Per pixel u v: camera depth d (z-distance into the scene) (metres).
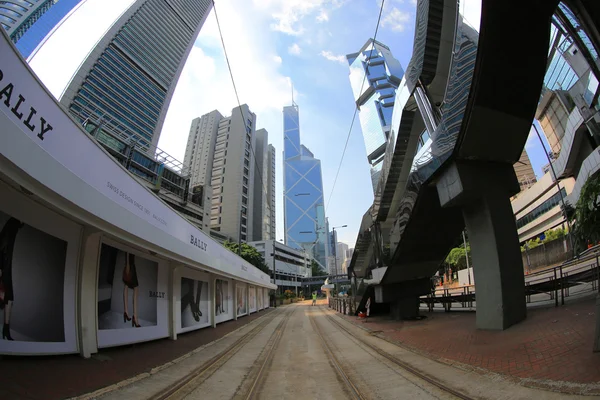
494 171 10.30
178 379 6.55
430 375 6.22
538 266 32.34
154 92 97.56
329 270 141.00
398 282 17.14
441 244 15.05
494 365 6.19
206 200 69.25
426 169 11.41
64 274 6.95
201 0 126.69
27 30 74.88
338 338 13.17
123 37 89.81
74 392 4.87
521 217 57.94
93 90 77.75
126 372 6.53
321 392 5.79
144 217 10.32
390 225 17.84
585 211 7.51
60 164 5.52
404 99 15.34
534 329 7.93
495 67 8.41
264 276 39.31
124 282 9.45
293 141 172.88
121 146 46.84
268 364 8.44
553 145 43.69
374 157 118.06
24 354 5.82
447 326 11.81
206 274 16.89
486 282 9.62
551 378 4.93
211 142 109.25
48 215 6.55
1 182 5.47
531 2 7.64
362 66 126.25
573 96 27.28
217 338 13.55
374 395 5.40
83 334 7.16
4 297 5.57
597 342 5.36
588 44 11.23
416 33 14.16
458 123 9.52
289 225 158.25
